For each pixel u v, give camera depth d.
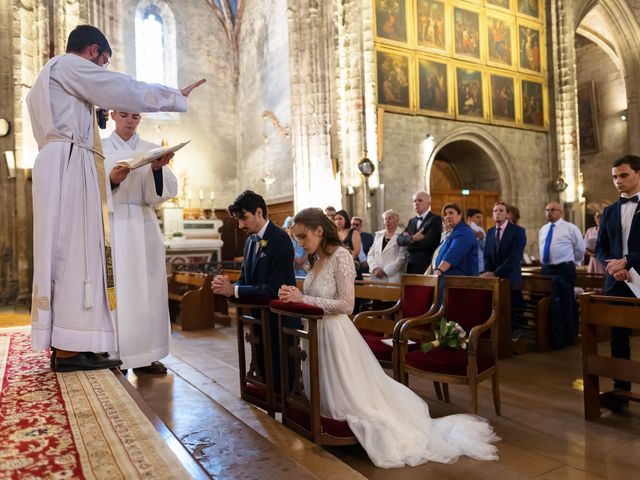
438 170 19.77
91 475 1.96
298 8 15.12
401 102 15.95
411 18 16.28
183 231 16.02
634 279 4.14
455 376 4.20
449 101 17.00
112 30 16.36
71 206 3.57
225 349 6.95
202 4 20.25
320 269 3.65
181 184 18.64
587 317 4.24
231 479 2.54
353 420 3.31
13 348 4.67
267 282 3.94
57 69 3.63
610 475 3.19
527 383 5.37
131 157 4.60
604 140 24.66
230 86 20.64
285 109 17.19
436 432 3.60
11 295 10.66
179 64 19.59
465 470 3.24
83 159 3.65
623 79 23.61
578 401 4.74
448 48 17.08
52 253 3.51
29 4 11.15
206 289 8.74
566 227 7.95
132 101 3.66
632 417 4.30
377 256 7.40
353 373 3.45
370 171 14.50
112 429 2.46
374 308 6.56
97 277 3.60
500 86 18.34
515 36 18.84
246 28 19.83
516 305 7.64
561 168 19.44
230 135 20.48
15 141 10.80
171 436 2.42
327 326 3.51
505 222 7.42
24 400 2.91
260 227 4.11
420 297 5.13
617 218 4.59
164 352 4.83
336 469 2.89
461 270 6.21
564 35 19.69
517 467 3.30
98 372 3.59
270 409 3.88
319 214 3.61
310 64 14.95
